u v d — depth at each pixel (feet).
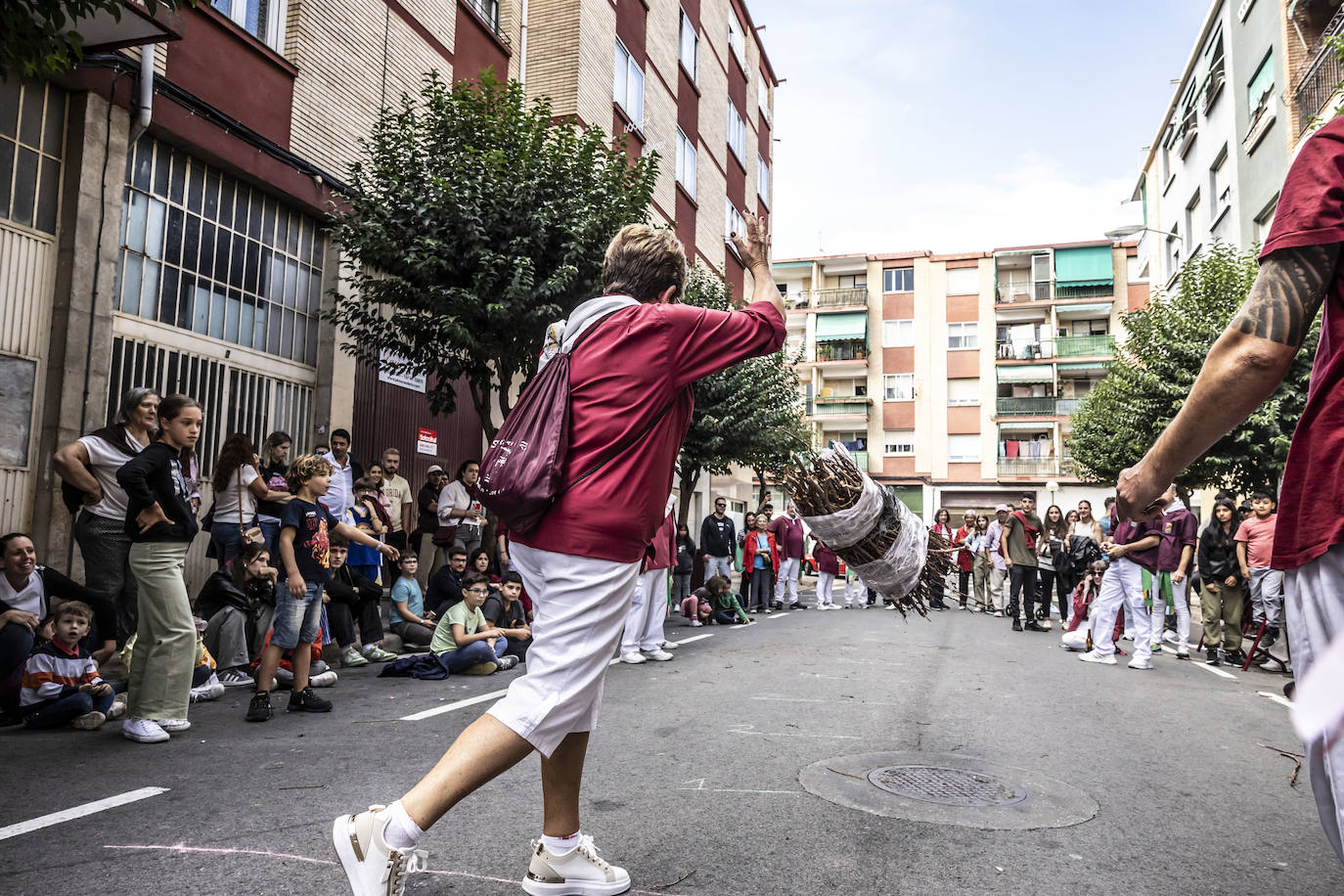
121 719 16.88
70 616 16.02
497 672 23.76
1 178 22.90
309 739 15.16
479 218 29.40
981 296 140.97
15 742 14.69
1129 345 58.49
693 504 77.51
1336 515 4.79
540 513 7.31
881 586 8.14
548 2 52.95
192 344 28.78
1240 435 43.37
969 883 9.04
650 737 15.53
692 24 73.77
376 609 26.35
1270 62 59.06
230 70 29.94
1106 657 28.86
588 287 31.58
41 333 23.85
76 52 14.89
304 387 34.12
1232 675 27.27
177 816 10.64
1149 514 5.57
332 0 34.91
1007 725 17.44
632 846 9.83
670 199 67.62
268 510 22.81
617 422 7.42
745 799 11.75
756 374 53.26
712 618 41.65
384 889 6.64
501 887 8.50
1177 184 85.76
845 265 148.77
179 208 28.45
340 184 34.73
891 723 17.24
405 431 39.45
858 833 10.46
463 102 32.40
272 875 8.73
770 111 99.40
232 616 21.30
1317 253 4.90
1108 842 10.50
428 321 31.07
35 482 23.63
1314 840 10.87
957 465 138.21
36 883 8.45
